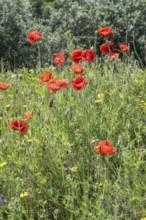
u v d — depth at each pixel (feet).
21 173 16.84
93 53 20.80
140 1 34.30
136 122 19.06
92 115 19.26
